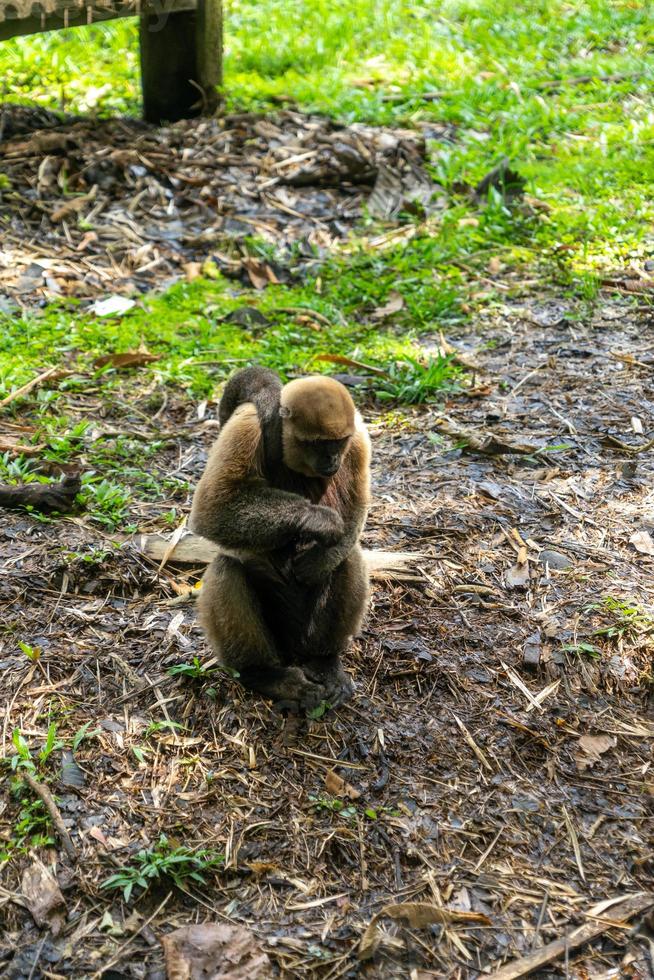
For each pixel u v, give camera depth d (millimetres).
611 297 3918
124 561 2785
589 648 2588
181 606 2705
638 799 2365
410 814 2318
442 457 3178
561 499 3018
